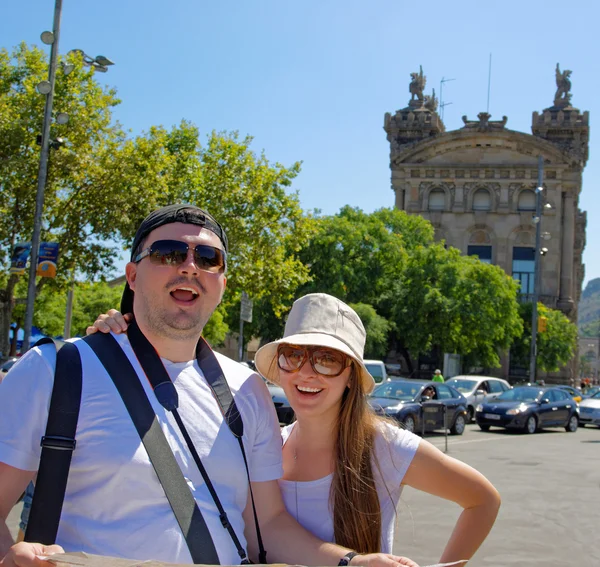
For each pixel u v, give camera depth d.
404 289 55.06
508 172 74.06
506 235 73.62
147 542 2.78
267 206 31.80
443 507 11.59
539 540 9.47
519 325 58.31
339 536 3.41
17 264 23.09
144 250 3.21
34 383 2.88
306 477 3.57
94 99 27.27
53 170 26.86
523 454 19.47
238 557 2.98
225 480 3.04
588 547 9.15
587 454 20.02
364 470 3.45
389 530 3.46
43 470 2.79
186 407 3.04
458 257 57.03
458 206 74.25
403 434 3.51
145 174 28.11
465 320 53.84
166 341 3.13
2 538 2.75
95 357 2.99
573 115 74.69
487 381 32.97
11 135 25.91
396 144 77.12
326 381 3.49
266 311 51.41
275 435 3.36
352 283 54.34
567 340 67.44
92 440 2.85
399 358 67.94
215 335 55.91
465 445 21.58
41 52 27.67
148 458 2.85
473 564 8.25
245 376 3.36
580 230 101.25
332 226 54.31
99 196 27.86
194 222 3.28
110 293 60.19
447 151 75.12
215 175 31.36
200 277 3.18
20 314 50.78
